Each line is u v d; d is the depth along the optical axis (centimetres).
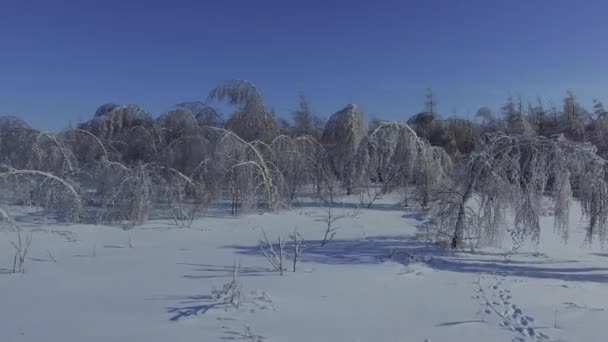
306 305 837
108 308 798
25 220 1759
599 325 762
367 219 1956
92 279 982
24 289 904
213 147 2033
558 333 728
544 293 941
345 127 2598
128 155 2430
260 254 1261
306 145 2517
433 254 1288
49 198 1792
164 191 1861
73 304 818
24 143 2150
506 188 1268
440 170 2325
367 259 1227
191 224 1758
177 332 696
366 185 2516
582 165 1188
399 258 1234
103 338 671
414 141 2383
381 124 2427
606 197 1148
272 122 2486
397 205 2378
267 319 759
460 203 1346
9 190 1766
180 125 2377
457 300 891
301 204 2373
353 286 969
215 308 801
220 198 2125
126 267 1094
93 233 1562
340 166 2597
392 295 916
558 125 3822
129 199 1764
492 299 898
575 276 1084
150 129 2458
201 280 982
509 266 1172
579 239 1614
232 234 1588
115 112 2598
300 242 1359
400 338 700
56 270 1056
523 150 1297
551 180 1291
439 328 744
